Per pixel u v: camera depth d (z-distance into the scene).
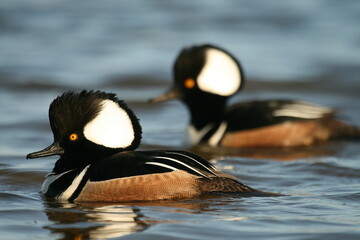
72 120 10.23
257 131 15.22
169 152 10.22
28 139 14.89
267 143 15.21
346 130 15.62
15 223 9.08
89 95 10.35
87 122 10.23
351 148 14.76
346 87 20.45
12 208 9.73
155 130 16.44
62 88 20.17
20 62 22.45
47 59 22.92
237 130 15.32
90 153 10.31
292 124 15.26
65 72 21.61
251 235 8.58
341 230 8.77
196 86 15.65
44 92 19.84
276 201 10.00
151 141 15.25
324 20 27.02
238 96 20.09
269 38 25.16
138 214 9.34
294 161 13.28
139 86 20.81
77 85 20.39
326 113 15.63
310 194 10.55
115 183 9.83
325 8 28.56
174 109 18.83
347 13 27.78
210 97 15.62
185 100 15.77
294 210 9.62
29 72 21.39
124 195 9.80
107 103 10.28
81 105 10.27
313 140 15.29
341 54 23.20
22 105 18.30
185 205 9.70
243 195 10.05
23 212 9.54
